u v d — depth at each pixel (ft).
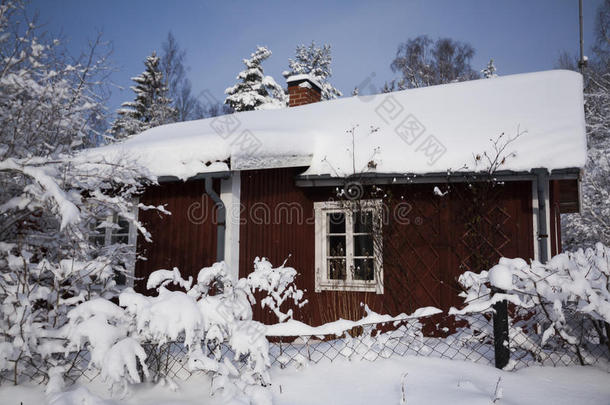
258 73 84.02
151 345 11.12
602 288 11.59
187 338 9.37
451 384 10.53
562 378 11.09
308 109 29.89
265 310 20.25
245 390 9.94
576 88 22.39
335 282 22.17
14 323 10.51
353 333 20.16
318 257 22.85
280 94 86.12
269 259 20.95
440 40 87.25
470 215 19.88
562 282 11.53
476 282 13.83
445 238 20.25
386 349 12.86
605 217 38.24
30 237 12.53
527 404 9.54
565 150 17.92
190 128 29.99
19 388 10.19
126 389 9.55
